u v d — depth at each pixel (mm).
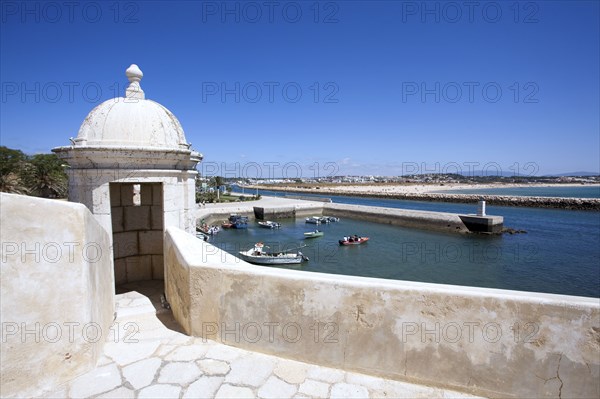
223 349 3697
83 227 3170
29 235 2896
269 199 66562
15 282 2840
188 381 3150
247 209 49938
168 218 6090
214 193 77312
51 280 3012
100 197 5496
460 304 3033
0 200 2760
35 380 2924
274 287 3539
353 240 33625
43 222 2961
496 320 2957
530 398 2891
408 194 89875
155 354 3600
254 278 3615
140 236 7605
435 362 3102
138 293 6520
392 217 45094
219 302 3793
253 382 3150
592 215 49781
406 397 3004
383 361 3230
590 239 33875
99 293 3754
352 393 3033
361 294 3273
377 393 3039
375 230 41156
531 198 63906
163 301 5684
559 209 57938
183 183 6543
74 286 3137
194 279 3896
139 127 6020
